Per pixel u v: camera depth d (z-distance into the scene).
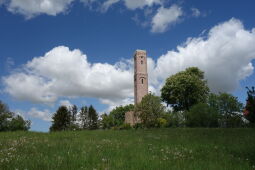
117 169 10.66
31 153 14.60
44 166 11.03
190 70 82.62
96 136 26.91
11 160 12.14
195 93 75.00
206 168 11.12
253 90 37.50
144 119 69.50
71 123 111.25
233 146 17.66
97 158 12.94
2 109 93.56
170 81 78.38
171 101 78.62
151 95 71.00
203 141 20.67
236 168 11.26
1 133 31.58
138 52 125.44
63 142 20.19
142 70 124.06
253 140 20.22
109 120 128.25
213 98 77.81
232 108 76.31
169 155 14.46
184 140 21.64
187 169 10.89
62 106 109.06
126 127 76.69
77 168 10.82
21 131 35.06
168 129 38.44
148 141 21.33
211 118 52.94
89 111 129.62
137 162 11.95
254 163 12.61
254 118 37.59
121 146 17.80
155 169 10.83
